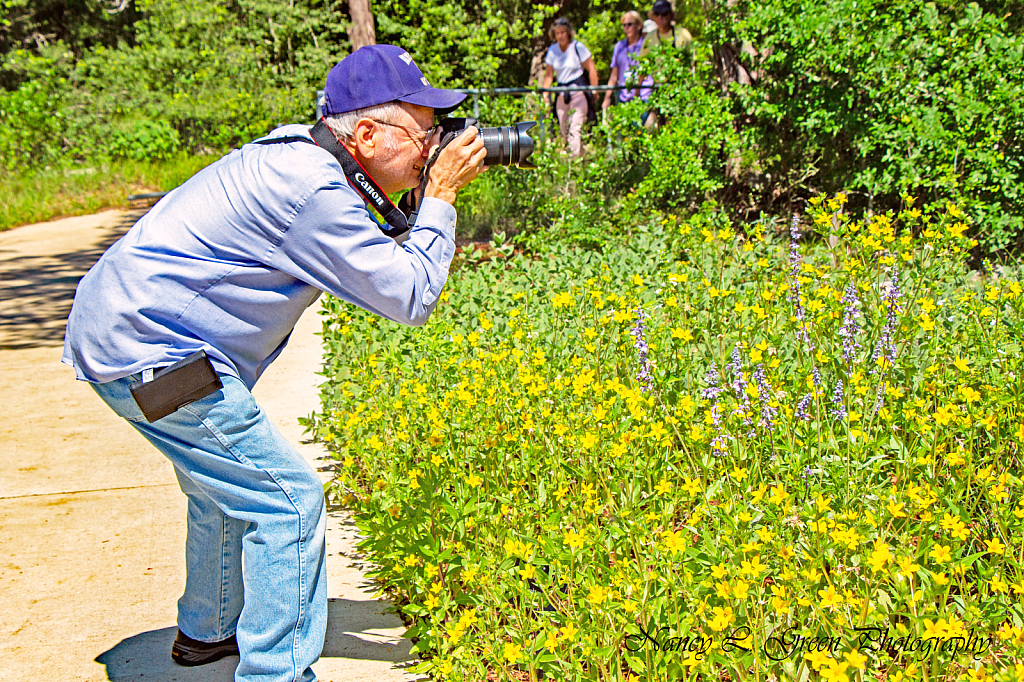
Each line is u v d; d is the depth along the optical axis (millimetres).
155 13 20141
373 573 3014
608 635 2115
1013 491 2619
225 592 2580
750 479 2744
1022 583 2139
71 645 2730
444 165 2312
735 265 5094
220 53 18656
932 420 2771
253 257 2096
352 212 2088
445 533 2725
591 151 8133
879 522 2291
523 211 8305
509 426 3109
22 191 13688
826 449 2844
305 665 2281
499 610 2570
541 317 4660
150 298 2066
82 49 25109
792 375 3316
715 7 7867
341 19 19375
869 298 3547
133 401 2139
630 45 10125
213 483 2217
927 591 1978
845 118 7031
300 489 2238
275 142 2156
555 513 2506
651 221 6824
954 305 4051
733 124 7816
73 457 4199
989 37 6758
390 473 3045
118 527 3498
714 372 3330
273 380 5363
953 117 6789
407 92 2227
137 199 13586
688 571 2129
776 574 2213
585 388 2938
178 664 2629
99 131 16484
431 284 2238
